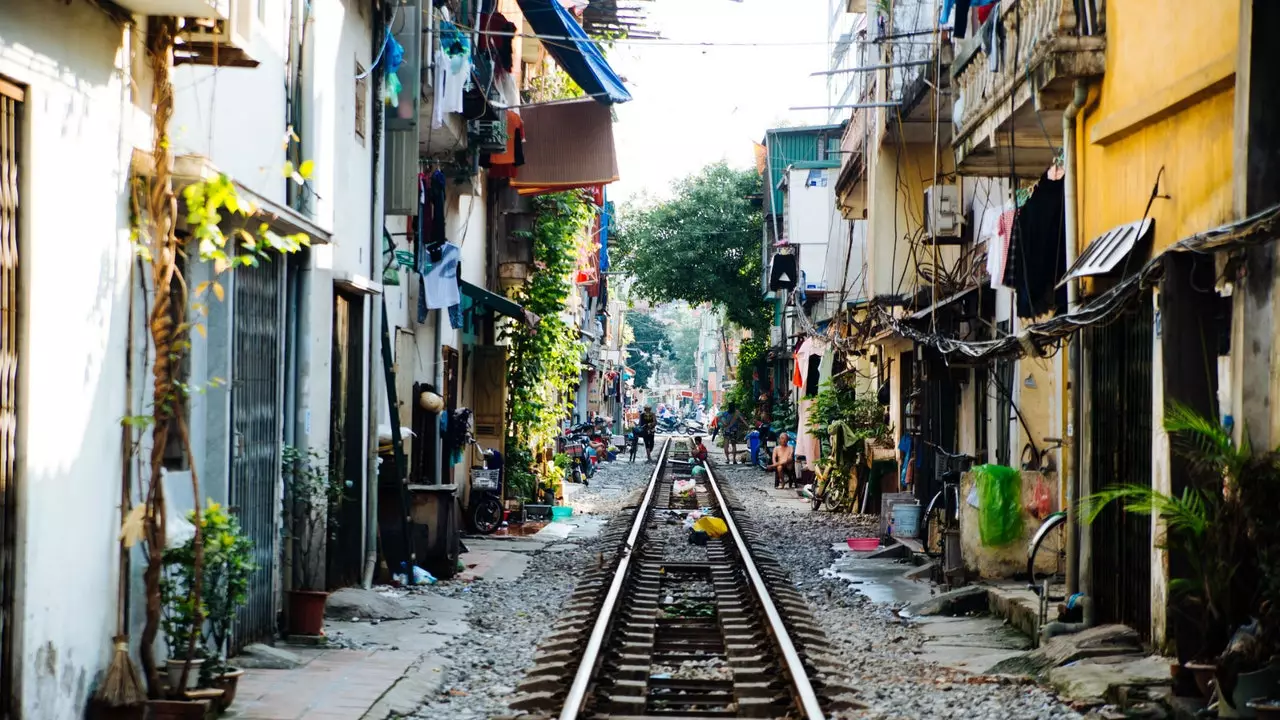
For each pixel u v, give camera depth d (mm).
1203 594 8234
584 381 56125
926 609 13352
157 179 7934
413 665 10062
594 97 21891
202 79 9117
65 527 7031
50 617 6848
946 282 20453
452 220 21500
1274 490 7719
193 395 8945
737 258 52375
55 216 6887
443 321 20547
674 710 8727
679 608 14141
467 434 20406
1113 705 8320
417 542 15641
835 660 10586
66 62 6984
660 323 126625
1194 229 9383
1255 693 7230
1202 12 9234
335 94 13070
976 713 8398
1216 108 9047
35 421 6664
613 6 23562
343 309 13883
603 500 30703
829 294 37031
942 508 17406
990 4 13875
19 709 6500
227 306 9273
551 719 8094
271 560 10602
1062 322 10023
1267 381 8086
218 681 8164
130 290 7855
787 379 48594
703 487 35125
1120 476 10719
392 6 15258
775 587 14727
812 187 39719
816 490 29234
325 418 12547
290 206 11594
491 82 20094
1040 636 10938
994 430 17781
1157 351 9703
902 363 25469
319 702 8547
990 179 18797
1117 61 11203
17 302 6555
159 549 7777
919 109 20672
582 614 12664
